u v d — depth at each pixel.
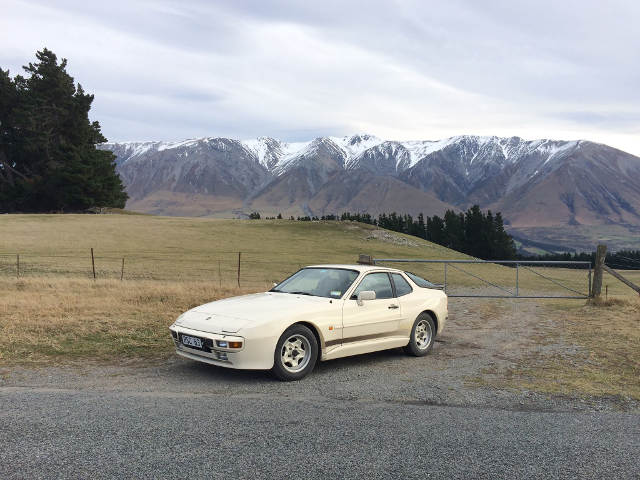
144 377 6.25
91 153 94.88
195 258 39.03
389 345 7.64
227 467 3.54
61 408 4.81
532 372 6.99
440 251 70.38
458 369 7.15
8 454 3.68
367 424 4.56
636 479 3.56
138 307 12.02
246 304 6.80
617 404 5.51
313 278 7.83
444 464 3.72
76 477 3.33
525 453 3.99
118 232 56.53
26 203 94.56
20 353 7.37
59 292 14.73
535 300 18.83
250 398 5.35
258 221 78.38
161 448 3.85
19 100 93.62
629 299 15.42
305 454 3.82
